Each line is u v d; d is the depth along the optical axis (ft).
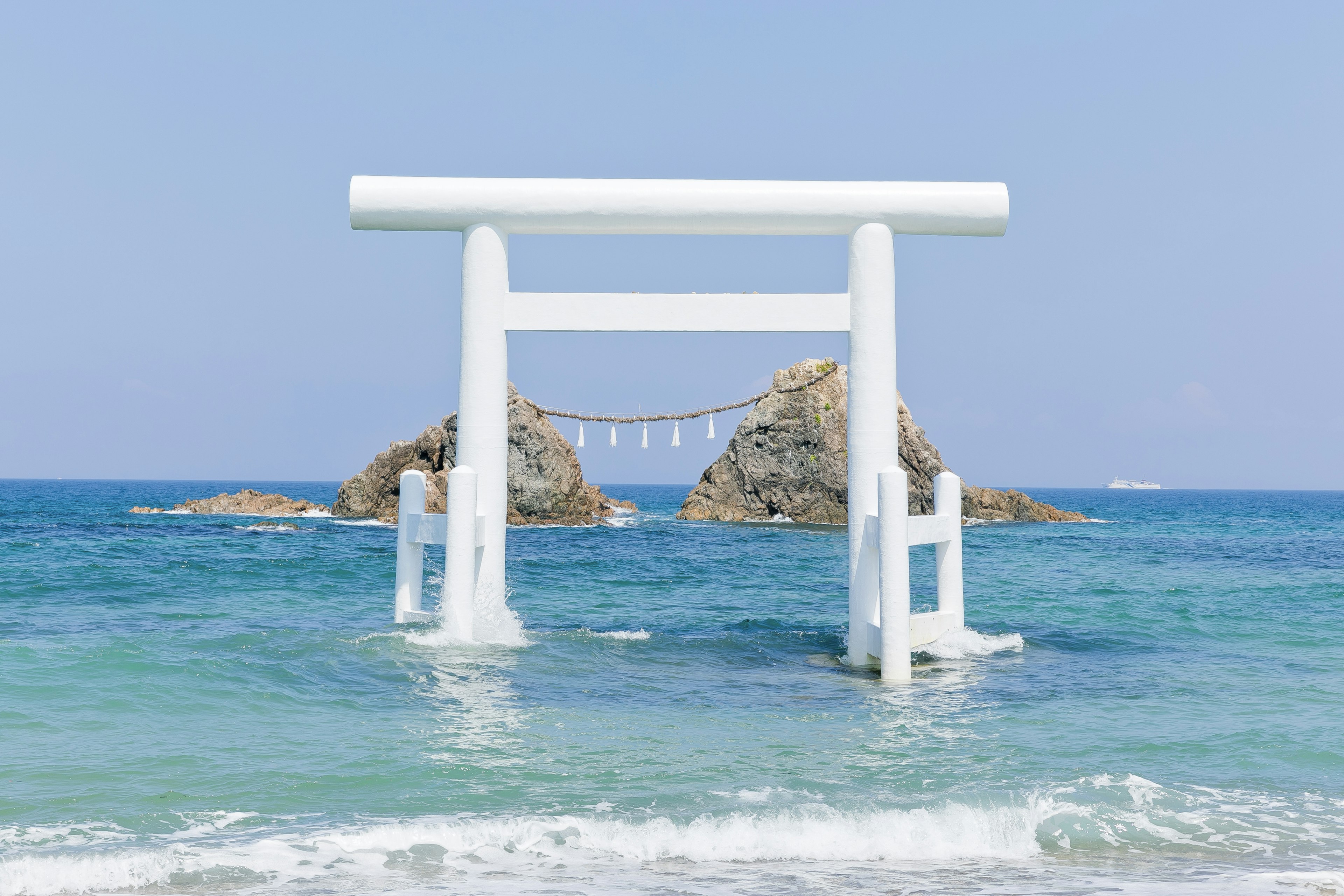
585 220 45.42
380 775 27.58
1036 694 39.47
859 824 24.54
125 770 27.35
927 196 44.93
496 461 46.44
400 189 45.21
